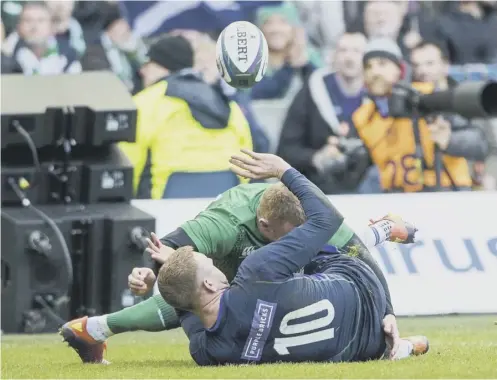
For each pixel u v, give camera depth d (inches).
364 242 748.0
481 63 1411.2
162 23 1375.5
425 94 1244.5
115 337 1091.3
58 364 768.3
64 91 1128.8
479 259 1227.9
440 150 1307.8
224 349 673.6
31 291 1082.1
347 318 679.7
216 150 1277.1
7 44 1349.7
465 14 1414.9
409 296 1212.5
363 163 1301.7
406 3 1390.3
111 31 1368.1
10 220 1076.5
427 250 1221.7
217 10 1380.4
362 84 1309.1
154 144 1266.0
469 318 1183.6
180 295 663.8
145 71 1310.3
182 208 1210.0
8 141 1090.1
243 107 1331.2
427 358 724.0
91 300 1111.6
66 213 1111.6
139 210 1136.8
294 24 1382.9
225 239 739.4
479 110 1168.2
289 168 681.6
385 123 1299.2
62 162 1141.7
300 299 662.5
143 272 706.2
